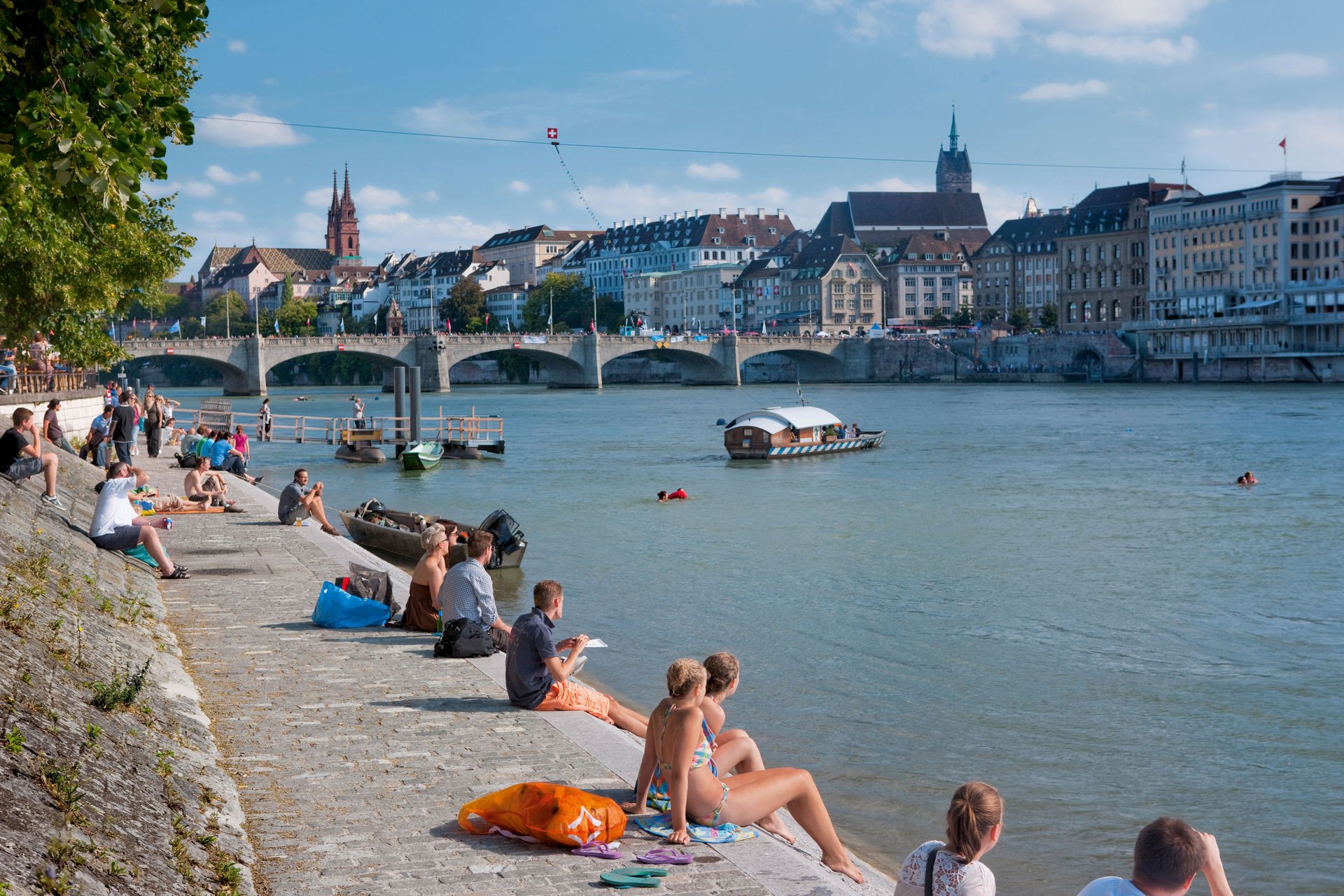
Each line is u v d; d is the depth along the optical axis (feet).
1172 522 172.55
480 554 61.57
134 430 164.76
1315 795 62.49
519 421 416.46
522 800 35.99
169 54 69.77
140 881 28.81
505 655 60.49
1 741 31.14
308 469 249.14
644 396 613.11
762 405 511.81
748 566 135.64
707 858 34.63
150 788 35.37
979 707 77.87
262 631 65.82
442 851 35.06
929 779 63.62
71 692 39.70
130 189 37.40
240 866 33.12
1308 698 80.59
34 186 41.42
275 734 46.78
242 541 103.55
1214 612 109.70
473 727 48.16
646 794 37.99
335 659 59.52
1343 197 628.69
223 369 635.25
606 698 52.21
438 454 254.27
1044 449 292.20
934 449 298.97
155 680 49.96
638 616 106.01
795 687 82.43
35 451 87.81
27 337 149.38
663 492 203.31
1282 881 52.95
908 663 89.71
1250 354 640.99
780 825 38.63
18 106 37.73
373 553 128.77
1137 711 77.46
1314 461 253.85
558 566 134.92
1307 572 131.64
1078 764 66.74
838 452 292.81
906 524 173.17
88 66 37.63
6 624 42.65
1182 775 65.26
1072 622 105.29
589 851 34.68
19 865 25.70
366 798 39.68
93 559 73.26
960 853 28.19
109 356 153.58
